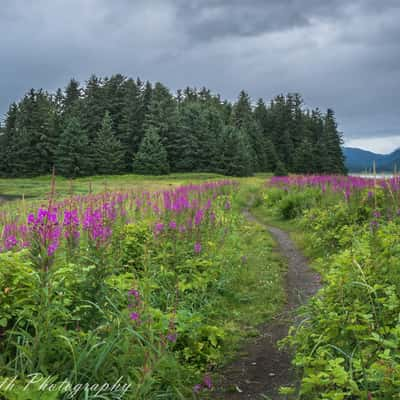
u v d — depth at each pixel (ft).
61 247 15.16
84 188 92.07
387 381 9.55
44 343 11.43
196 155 246.68
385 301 13.75
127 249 22.62
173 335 12.76
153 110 249.34
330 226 39.47
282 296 24.67
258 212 70.49
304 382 11.25
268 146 305.94
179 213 30.14
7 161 242.58
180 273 22.33
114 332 13.30
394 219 28.09
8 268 13.50
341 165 321.32
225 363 16.78
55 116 246.68
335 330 12.91
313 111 369.50
